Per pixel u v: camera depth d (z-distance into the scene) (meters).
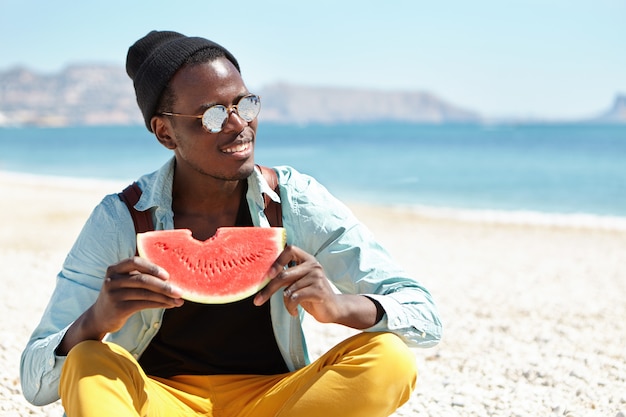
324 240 3.18
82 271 3.04
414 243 11.98
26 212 15.33
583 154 48.69
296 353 3.19
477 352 5.78
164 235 2.83
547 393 4.75
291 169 3.31
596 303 7.55
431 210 17.34
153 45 3.15
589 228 14.04
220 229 2.87
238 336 3.16
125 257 3.09
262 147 71.31
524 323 6.72
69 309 3.00
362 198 22.25
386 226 14.22
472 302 7.62
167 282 2.62
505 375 5.18
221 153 2.99
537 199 21.72
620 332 6.39
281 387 2.98
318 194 3.23
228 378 3.13
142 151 60.84
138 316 3.09
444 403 4.58
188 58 3.00
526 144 68.56
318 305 2.72
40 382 2.90
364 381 2.74
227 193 3.17
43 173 35.12
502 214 16.69
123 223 3.08
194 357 3.17
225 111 2.93
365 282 3.13
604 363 5.38
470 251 11.17
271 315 3.11
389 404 2.81
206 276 2.78
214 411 3.06
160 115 3.09
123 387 2.65
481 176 31.12
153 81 3.02
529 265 9.94
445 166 38.22
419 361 5.59
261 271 2.80
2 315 6.76
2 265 9.26
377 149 62.81
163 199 3.12
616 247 11.61
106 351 2.71
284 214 3.18
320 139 94.56
